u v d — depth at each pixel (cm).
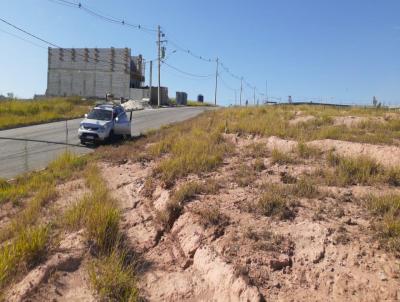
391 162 1048
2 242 739
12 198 1023
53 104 4234
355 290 502
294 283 540
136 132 2592
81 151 1853
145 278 605
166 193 889
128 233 755
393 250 555
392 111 2323
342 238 605
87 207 803
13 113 3406
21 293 543
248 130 1706
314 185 870
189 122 2747
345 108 2794
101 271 591
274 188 853
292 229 663
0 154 1739
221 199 829
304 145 1241
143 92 7156
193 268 620
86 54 7431
